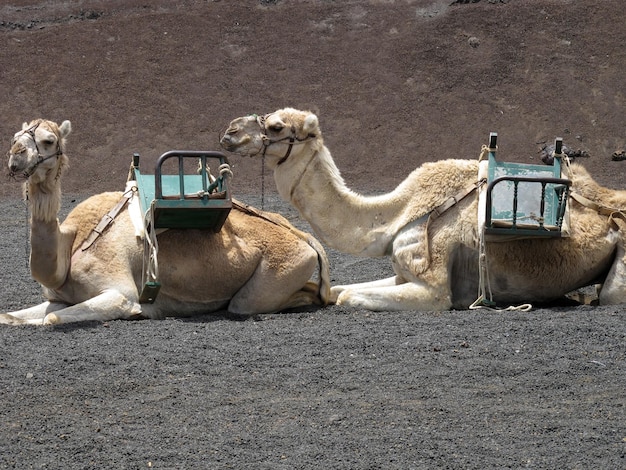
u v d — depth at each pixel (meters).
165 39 92.69
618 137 81.38
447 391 24.03
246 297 31.77
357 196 33.19
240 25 94.88
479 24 93.62
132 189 31.14
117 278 30.17
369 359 26.47
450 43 91.81
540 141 81.06
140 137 81.69
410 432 21.39
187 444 20.80
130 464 19.86
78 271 30.14
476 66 89.19
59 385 24.31
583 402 23.34
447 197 32.56
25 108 84.31
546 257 32.47
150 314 31.05
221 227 31.12
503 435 21.23
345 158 79.62
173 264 30.81
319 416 22.34
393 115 84.25
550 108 84.44
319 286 33.16
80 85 87.12
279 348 27.34
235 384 24.52
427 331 28.98
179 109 84.81
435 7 96.44
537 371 25.48
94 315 29.69
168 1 97.75
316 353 26.91
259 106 85.38
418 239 32.44
